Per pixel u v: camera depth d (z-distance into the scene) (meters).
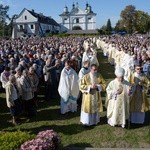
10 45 29.67
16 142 6.99
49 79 13.34
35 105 11.30
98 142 8.75
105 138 9.02
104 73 20.56
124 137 9.04
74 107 11.55
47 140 7.00
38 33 98.31
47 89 13.38
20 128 10.07
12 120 10.85
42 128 10.02
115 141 8.79
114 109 9.70
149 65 14.20
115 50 24.72
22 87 10.77
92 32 108.06
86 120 9.88
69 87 11.31
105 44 33.84
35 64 14.14
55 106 12.49
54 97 13.56
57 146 7.31
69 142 8.80
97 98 9.95
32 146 6.62
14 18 102.94
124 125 9.67
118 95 9.59
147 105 10.07
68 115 11.27
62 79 11.29
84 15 120.94
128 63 16.02
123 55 20.38
